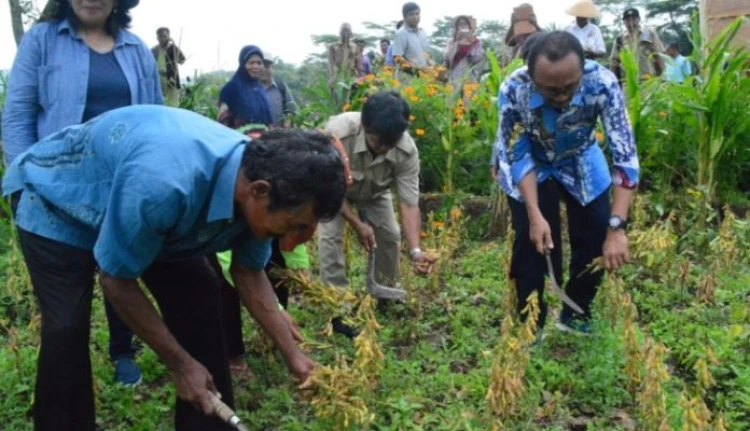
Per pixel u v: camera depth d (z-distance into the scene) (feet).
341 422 9.80
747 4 30.22
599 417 12.35
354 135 14.93
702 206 20.86
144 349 15.37
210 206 8.20
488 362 13.67
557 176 14.12
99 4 12.28
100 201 8.78
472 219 24.91
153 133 8.21
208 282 10.12
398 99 13.84
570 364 13.96
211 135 8.43
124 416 12.59
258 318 9.90
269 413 12.53
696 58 23.17
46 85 12.30
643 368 12.44
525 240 14.08
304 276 11.06
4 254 21.65
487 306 17.58
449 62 32.73
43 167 9.27
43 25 12.45
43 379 9.56
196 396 9.05
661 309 16.56
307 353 14.89
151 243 8.22
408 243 15.70
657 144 22.70
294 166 7.74
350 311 11.89
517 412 12.21
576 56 11.95
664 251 16.14
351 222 15.02
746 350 14.61
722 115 22.29
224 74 28.91
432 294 18.10
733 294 17.17
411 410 12.17
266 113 24.63
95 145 8.73
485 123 24.84
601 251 14.26
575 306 13.33
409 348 15.24
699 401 9.79
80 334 9.48
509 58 27.45
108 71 12.59
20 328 16.84
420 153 26.45
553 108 13.24
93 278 9.77
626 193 13.50
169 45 25.96
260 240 9.39
